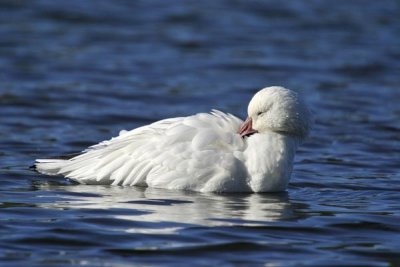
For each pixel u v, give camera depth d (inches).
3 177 544.7
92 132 733.9
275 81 982.4
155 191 511.5
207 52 1114.1
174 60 1067.9
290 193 530.3
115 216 454.6
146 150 520.1
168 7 1368.1
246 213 470.9
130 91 910.4
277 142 522.0
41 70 986.1
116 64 1032.2
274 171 516.4
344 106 872.3
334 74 1020.5
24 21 1233.4
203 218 456.4
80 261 387.9
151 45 1139.3
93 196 498.0
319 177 585.9
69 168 540.4
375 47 1154.7
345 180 577.6
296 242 422.6
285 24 1284.4
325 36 1216.8
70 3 1348.4
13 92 880.9
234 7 1382.9
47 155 629.9
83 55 1067.9
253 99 530.0
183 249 406.6
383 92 940.0
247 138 522.3
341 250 412.2
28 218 449.4
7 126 740.7
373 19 1321.4
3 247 404.8
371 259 399.9
